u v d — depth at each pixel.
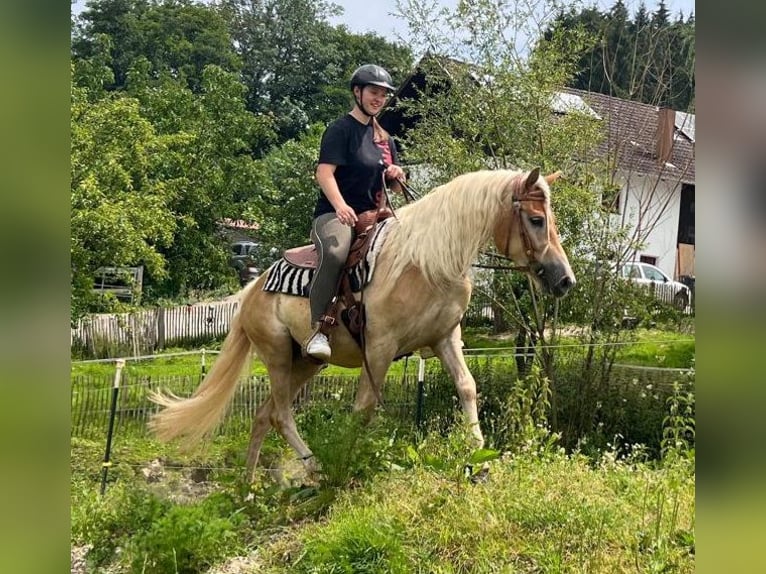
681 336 10.34
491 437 6.48
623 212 9.85
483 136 9.22
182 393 9.86
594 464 6.11
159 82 34.91
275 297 5.14
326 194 4.60
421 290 4.43
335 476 4.36
